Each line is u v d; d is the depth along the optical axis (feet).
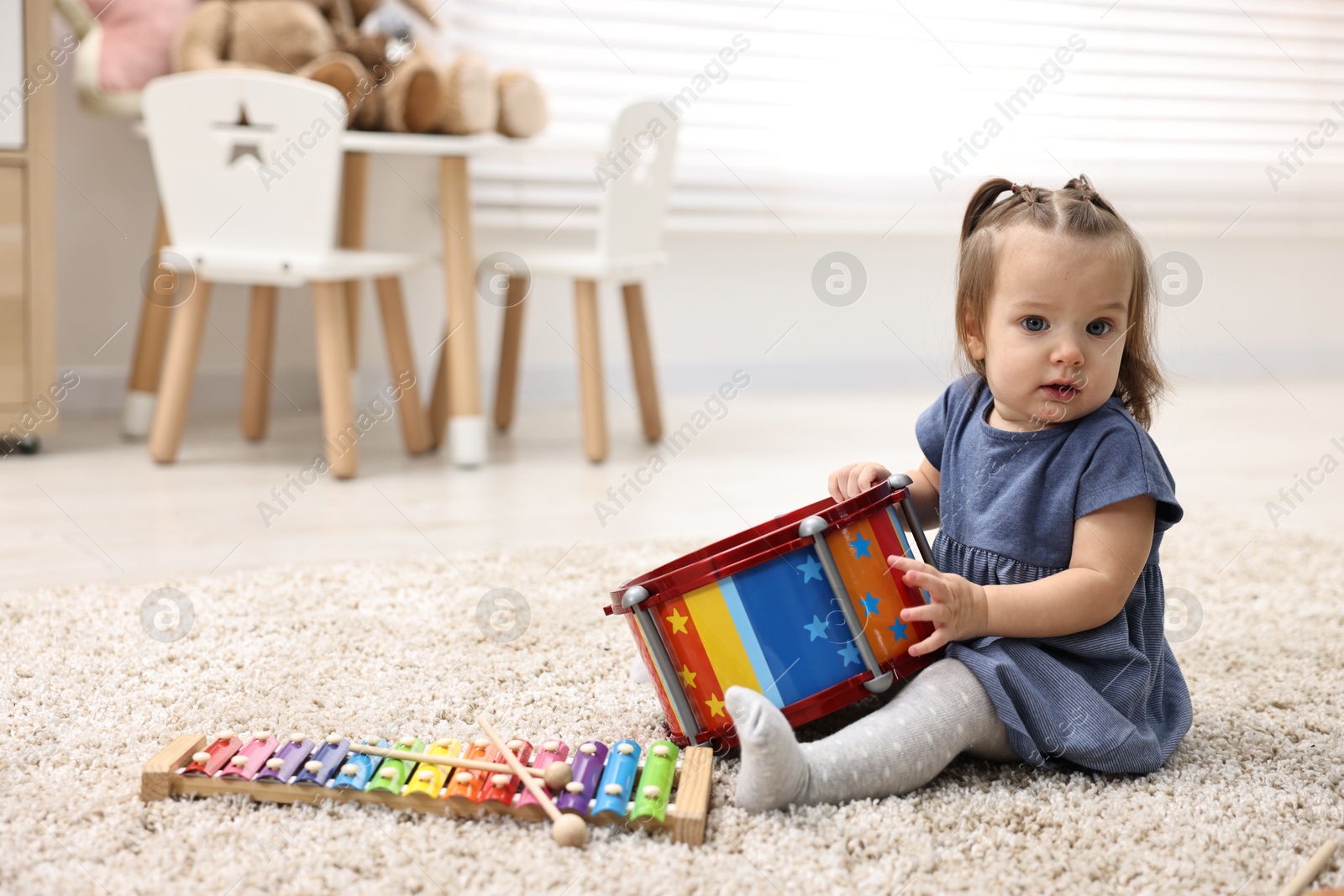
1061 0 9.92
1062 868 2.42
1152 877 2.39
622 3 8.84
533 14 8.64
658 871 2.35
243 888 2.27
